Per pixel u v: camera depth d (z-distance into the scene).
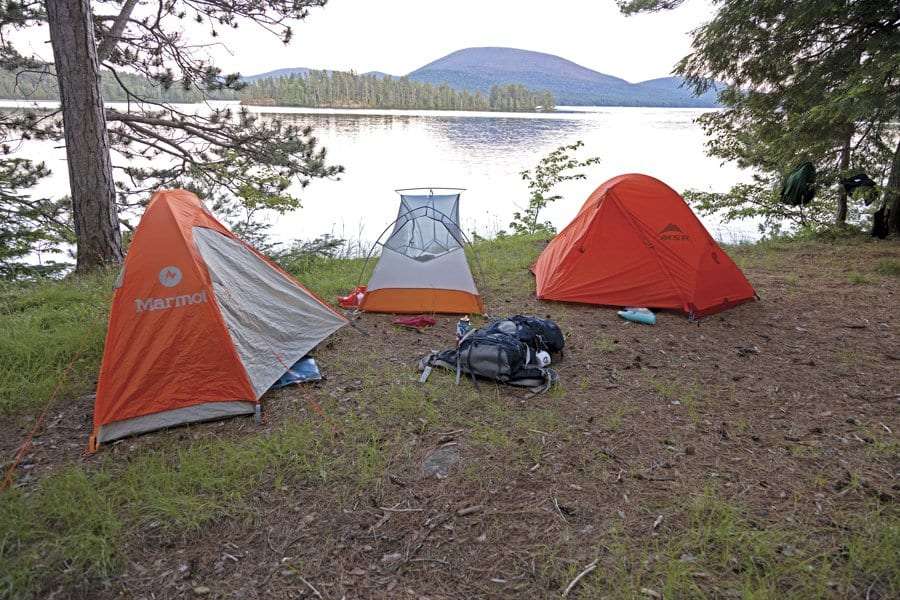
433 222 6.30
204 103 11.20
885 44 8.12
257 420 3.96
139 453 3.62
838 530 2.88
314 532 2.93
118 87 11.77
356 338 5.48
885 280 7.56
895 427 3.89
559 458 3.56
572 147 14.30
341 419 3.98
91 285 6.67
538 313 6.27
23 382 4.39
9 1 8.48
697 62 10.88
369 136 66.12
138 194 11.20
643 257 6.36
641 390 4.48
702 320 6.09
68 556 2.74
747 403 4.28
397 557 2.77
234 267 4.59
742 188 12.73
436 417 4.00
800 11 8.59
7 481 3.30
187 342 3.99
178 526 2.96
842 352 5.21
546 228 13.29
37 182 10.35
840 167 10.85
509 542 2.86
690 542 2.80
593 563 2.70
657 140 72.88
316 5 10.68
